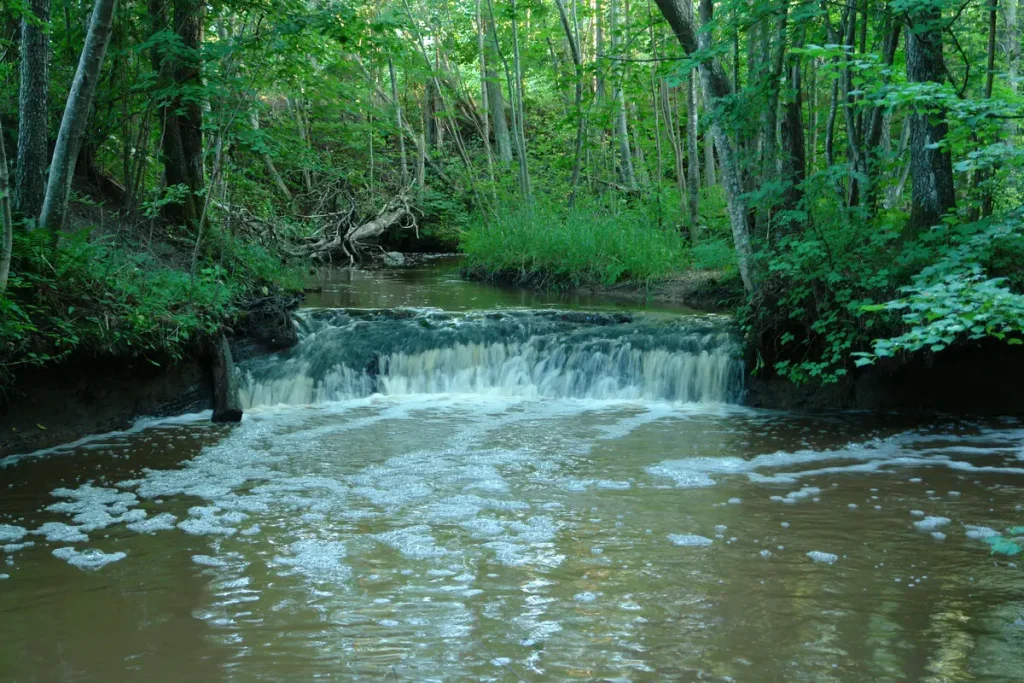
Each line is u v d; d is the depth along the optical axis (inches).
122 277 450.6
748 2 492.4
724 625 220.4
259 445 398.6
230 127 588.1
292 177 1128.2
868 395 466.6
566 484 340.2
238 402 454.6
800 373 461.1
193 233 602.5
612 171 1109.7
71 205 577.3
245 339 506.3
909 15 418.3
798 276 454.9
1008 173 465.4
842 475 351.6
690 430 426.3
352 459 375.6
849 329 442.9
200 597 237.6
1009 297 222.7
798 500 320.2
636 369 507.2
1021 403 453.7
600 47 1026.1
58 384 403.9
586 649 207.8
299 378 499.8
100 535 284.0
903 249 437.1
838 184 531.5
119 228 531.8
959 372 455.2
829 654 205.0
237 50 564.1
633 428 430.6
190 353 462.9
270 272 634.8
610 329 527.5
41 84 435.8
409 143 1347.2
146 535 284.4
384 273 927.0
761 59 542.6
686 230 871.7
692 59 489.1
